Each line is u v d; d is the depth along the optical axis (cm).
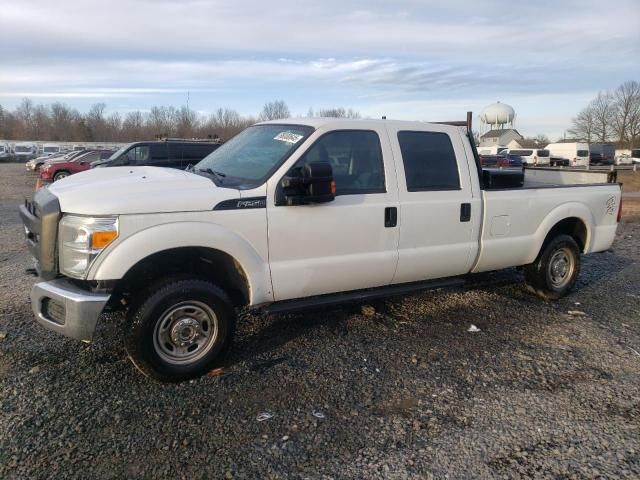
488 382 408
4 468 294
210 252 404
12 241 960
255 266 412
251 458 307
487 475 295
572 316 564
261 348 461
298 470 298
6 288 622
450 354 458
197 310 399
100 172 460
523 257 575
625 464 306
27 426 334
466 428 343
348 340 482
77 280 381
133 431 331
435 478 292
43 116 9900
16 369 410
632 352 471
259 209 409
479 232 533
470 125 541
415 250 490
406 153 487
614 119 8800
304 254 434
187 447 317
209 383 396
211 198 393
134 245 366
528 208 564
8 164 5059
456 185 516
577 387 402
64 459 302
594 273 757
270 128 493
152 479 288
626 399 384
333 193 422
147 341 377
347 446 321
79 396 372
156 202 375
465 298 616
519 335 506
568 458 312
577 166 5469
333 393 385
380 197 464
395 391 390
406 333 504
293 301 450
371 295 479
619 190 659
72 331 363
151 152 1592
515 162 4078
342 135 455
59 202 376
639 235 1127
